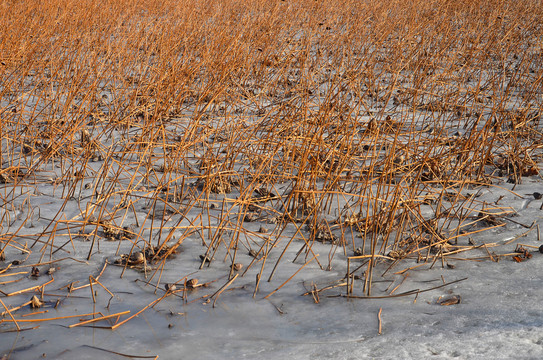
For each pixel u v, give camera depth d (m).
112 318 3.01
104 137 6.15
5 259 3.65
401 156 5.04
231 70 7.43
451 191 4.67
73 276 3.46
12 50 7.60
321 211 4.37
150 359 2.65
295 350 2.71
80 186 4.86
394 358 2.58
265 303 3.17
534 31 11.09
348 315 3.02
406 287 3.31
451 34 10.43
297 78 8.46
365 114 6.89
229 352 2.71
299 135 5.36
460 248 3.80
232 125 5.93
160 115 5.83
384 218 3.96
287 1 13.16
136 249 3.80
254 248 3.86
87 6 10.97
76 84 6.76
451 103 7.12
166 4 12.09
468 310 3.00
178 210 4.41
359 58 9.04
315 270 3.55
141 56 8.76
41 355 2.68
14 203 4.51
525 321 2.82
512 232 4.00
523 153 5.52
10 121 5.78
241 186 4.63
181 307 3.13
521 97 7.66
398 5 12.83
